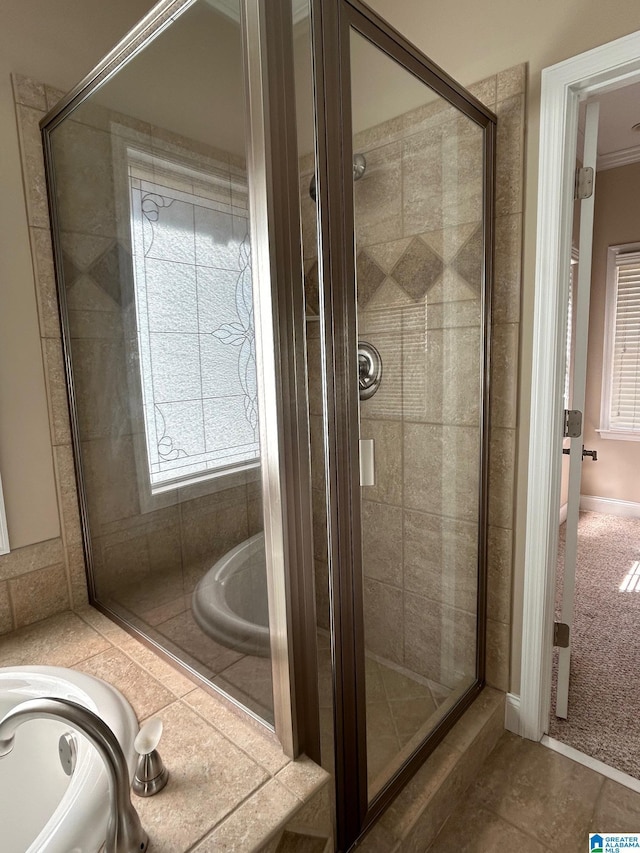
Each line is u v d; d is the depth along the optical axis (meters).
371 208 1.13
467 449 1.55
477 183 1.45
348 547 1.14
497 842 1.35
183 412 1.22
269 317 0.96
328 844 1.08
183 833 0.91
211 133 1.02
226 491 1.12
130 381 1.37
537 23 1.40
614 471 3.92
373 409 1.19
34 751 1.23
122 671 1.38
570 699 1.88
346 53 1.02
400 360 1.26
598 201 3.71
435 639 1.50
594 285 3.81
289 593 1.03
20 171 1.48
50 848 0.82
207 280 1.09
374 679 1.27
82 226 1.43
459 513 1.55
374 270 1.15
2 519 1.53
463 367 1.49
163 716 1.21
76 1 1.55
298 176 0.97
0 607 1.54
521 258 1.51
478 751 1.57
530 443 1.56
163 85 1.10
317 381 1.05
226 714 1.21
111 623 1.62
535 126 1.44
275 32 0.90
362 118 1.08
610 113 2.81
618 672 2.02
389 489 1.26
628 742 1.66
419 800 1.32
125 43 1.17
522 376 1.57
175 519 1.30
